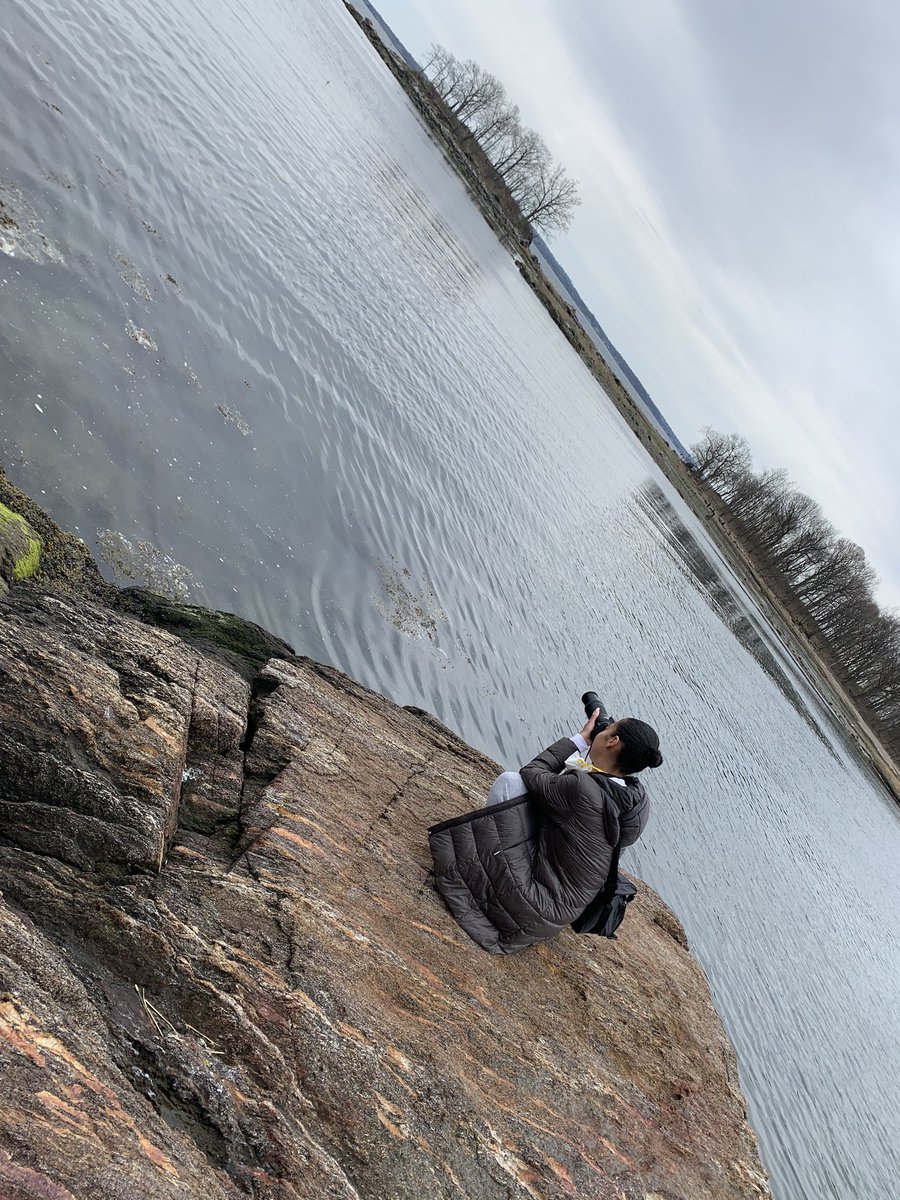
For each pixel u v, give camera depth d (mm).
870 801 51656
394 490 13695
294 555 9883
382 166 35188
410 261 27781
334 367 15094
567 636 17297
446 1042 4199
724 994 12633
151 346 9820
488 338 33406
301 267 17078
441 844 5047
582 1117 4469
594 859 4648
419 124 61312
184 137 15836
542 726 12883
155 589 7277
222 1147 2961
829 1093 13320
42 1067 2492
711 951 13469
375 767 5875
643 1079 5113
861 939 23016
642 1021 5531
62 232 9664
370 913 4543
